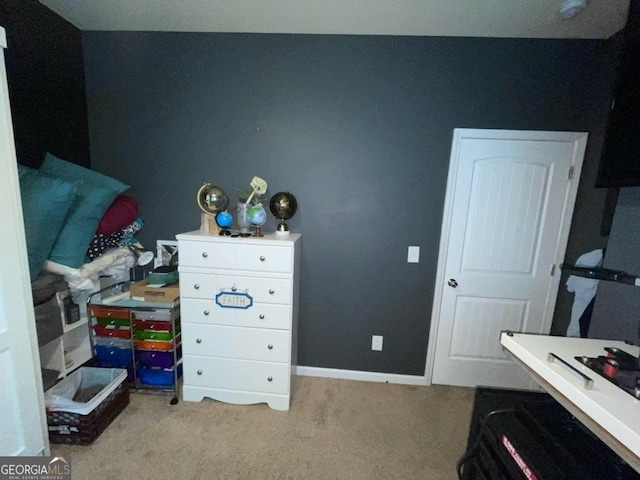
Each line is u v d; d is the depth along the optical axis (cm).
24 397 131
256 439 172
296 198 220
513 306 220
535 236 210
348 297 229
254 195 207
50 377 167
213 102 214
